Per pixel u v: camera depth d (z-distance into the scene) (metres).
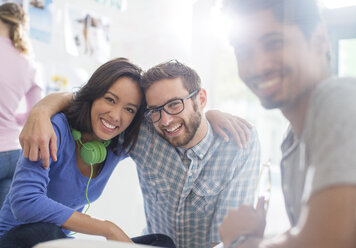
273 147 0.47
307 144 0.40
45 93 1.84
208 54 1.53
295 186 0.42
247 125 1.01
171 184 1.11
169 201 1.12
